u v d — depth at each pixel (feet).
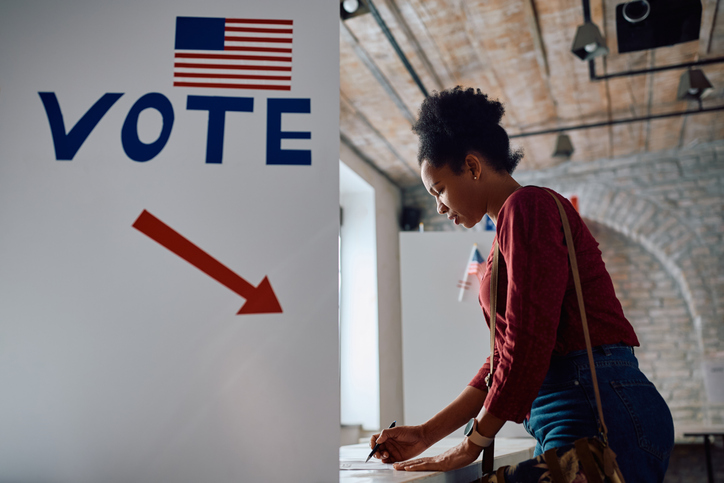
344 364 23.50
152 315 4.68
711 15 15.23
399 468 5.28
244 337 4.67
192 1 5.07
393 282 25.58
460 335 11.76
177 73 4.98
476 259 11.91
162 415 4.57
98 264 4.72
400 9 14.98
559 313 4.57
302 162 4.89
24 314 4.65
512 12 15.15
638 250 24.58
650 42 14.37
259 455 4.54
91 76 4.94
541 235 4.66
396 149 23.73
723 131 22.29
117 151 4.86
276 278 4.74
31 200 4.77
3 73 4.91
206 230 4.78
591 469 4.17
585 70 17.98
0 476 4.48
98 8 5.03
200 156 4.87
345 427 21.47
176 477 4.51
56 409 4.56
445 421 5.82
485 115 5.54
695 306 22.34
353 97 19.61
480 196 5.58
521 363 4.53
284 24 5.07
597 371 4.56
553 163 25.18
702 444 21.61
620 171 24.49
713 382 18.51
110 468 4.51
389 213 26.37
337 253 4.77
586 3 14.37
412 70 17.80
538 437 4.95
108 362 4.62
